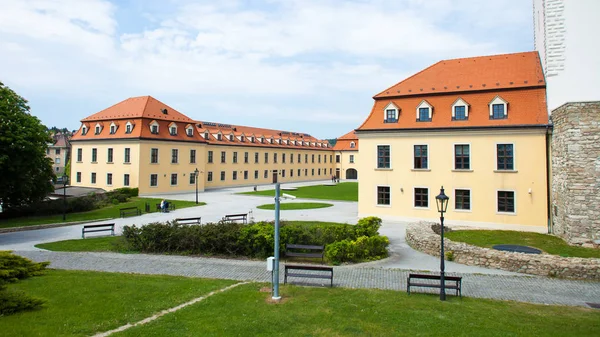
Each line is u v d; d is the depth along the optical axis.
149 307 10.88
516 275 15.59
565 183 22.48
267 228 18.97
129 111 52.44
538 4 30.27
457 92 29.41
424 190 30.03
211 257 18.55
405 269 16.39
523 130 26.80
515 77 28.56
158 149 51.62
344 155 101.06
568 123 21.91
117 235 24.70
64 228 27.59
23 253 19.19
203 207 39.62
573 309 11.52
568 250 20.27
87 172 54.03
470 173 28.44
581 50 25.92
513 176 27.20
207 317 10.15
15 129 27.91
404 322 9.98
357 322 9.94
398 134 30.73
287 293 12.54
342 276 15.15
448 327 9.66
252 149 74.50
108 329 9.27
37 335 8.59
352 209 37.94
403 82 32.59
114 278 14.22
